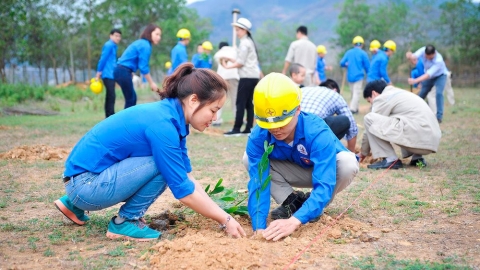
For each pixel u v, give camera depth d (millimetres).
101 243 3361
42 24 27281
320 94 5375
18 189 5074
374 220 3932
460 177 5555
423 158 6410
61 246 3312
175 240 3162
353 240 3379
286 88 3178
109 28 35812
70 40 33344
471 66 29469
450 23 31484
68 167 3309
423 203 4395
